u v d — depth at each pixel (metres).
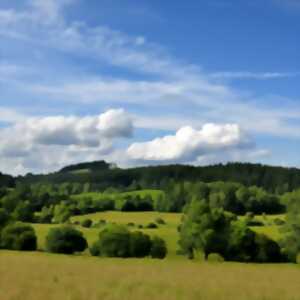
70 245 96.00
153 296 25.39
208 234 96.75
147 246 93.25
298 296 27.06
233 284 31.78
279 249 95.62
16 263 44.38
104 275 35.19
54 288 26.91
